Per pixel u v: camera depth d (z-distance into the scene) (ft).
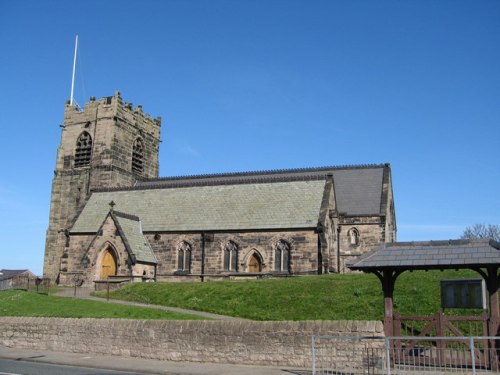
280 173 257.96
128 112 267.18
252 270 193.26
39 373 73.15
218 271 196.24
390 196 239.09
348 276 146.10
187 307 136.46
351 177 244.22
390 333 76.18
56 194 259.60
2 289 178.81
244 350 83.25
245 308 128.16
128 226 202.18
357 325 78.79
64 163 262.67
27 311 124.06
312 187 204.85
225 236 198.08
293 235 188.14
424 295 115.55
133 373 75.56
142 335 89.92
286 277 166.30
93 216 223.71
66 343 95.61
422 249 75.97
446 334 90.79
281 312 121.08
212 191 219.82
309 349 80.07
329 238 193.47
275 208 199.82
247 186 215.92
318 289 131.95
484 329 72.84
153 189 232.32
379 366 75.66
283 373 73.67
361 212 224.12
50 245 254.27
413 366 72.28
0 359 87.61
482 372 69.05
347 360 78.13
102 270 192.54
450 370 70.90
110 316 115.14
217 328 85.61
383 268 75.56
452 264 71.36
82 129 262.67
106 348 92.17
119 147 258.78
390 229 237.25
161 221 212.43
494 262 69.56
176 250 204.54
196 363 83.82
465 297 73.72
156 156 289.94
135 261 187.83
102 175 252.21
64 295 160.04
